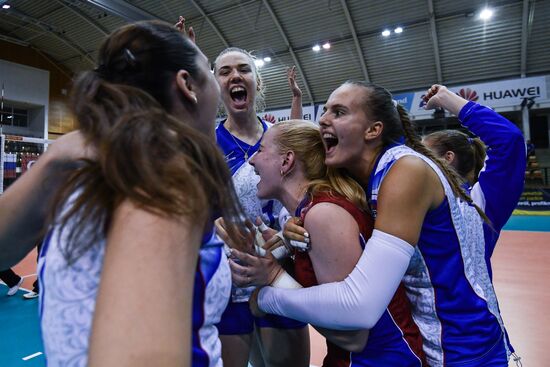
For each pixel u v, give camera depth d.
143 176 0.39
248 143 1.70
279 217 1.47
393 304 0.94
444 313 0.94
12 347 2.62
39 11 13.09
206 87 0.61
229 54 1.77
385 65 12.57
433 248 0.94
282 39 12.52
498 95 11.43
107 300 0.35
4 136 8.04
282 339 1.49
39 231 0.64
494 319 0.99
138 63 0.53
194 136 0.47
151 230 0.38
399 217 0.83
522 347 2.57
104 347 0.34
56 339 0.43
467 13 10.42
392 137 1.02
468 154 1.68
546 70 11.18
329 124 1.02
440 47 11.57
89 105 0.47
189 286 0.39
